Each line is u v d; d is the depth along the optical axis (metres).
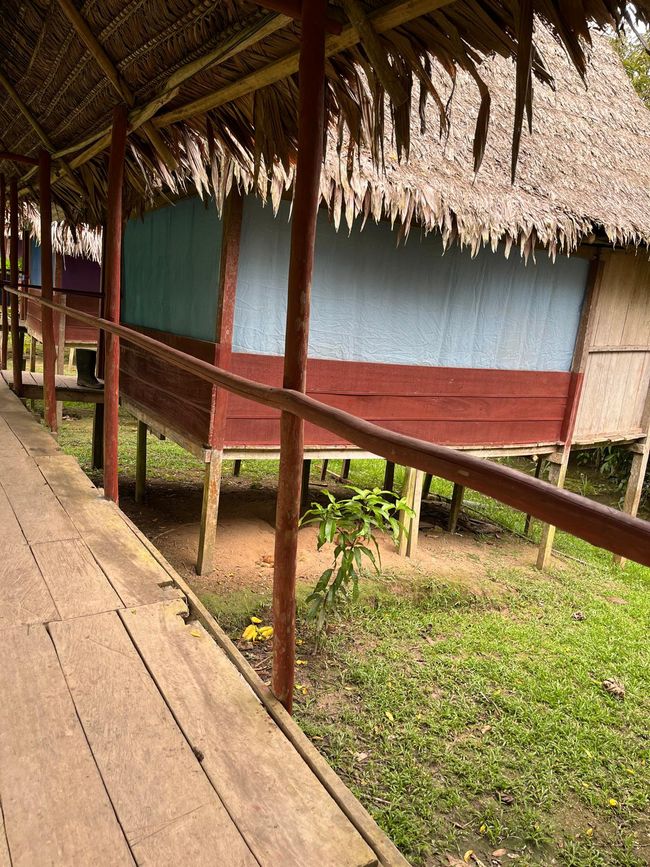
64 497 3.21
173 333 5.19
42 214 4.70
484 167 5.07
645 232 5.24
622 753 3.12
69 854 1.18
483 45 1.52
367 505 4.32
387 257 4.97
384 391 5.19
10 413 5.09
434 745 3.00
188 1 1.97
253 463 8.05
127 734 1.52
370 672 3.55
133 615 2.07
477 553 6.09
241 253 4.33
